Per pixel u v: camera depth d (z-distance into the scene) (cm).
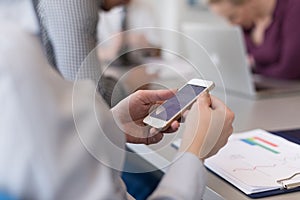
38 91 44
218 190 71
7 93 43
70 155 44
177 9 368
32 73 44
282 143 93
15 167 42
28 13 54
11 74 43
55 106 44
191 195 56
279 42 211
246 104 145
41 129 43
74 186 44
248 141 94
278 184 71
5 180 43
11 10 53
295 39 201
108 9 152
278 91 165
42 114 43
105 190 45
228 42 159
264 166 79
